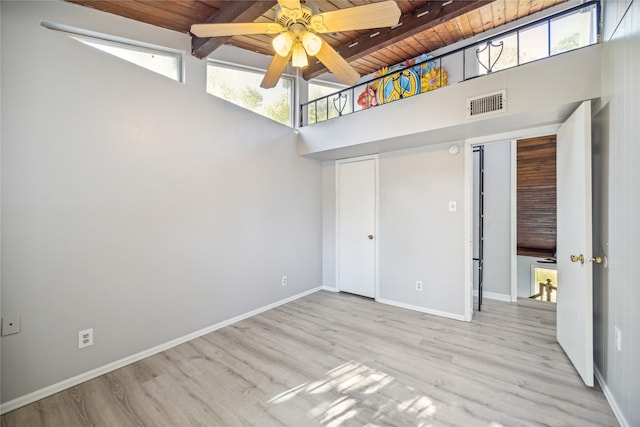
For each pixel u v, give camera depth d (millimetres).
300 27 1784
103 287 2199
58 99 1974
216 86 3225
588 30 2836
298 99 3982
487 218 4004
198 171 2834
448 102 2664
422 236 3471
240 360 2389
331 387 2021
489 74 2445
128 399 1906
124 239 2314
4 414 1765
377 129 3170
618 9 1742
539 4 2912
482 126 2672
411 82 3398
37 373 1896
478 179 4027
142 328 2426
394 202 3703
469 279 3168
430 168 3400
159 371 2230
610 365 1829
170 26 2652
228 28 1839
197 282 2830
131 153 2350
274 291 3678
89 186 2123
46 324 1935
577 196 2129
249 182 3350
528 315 3357
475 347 2578
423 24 2752
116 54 2494
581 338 2068
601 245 2027
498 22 3197
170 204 2613
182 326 2705
